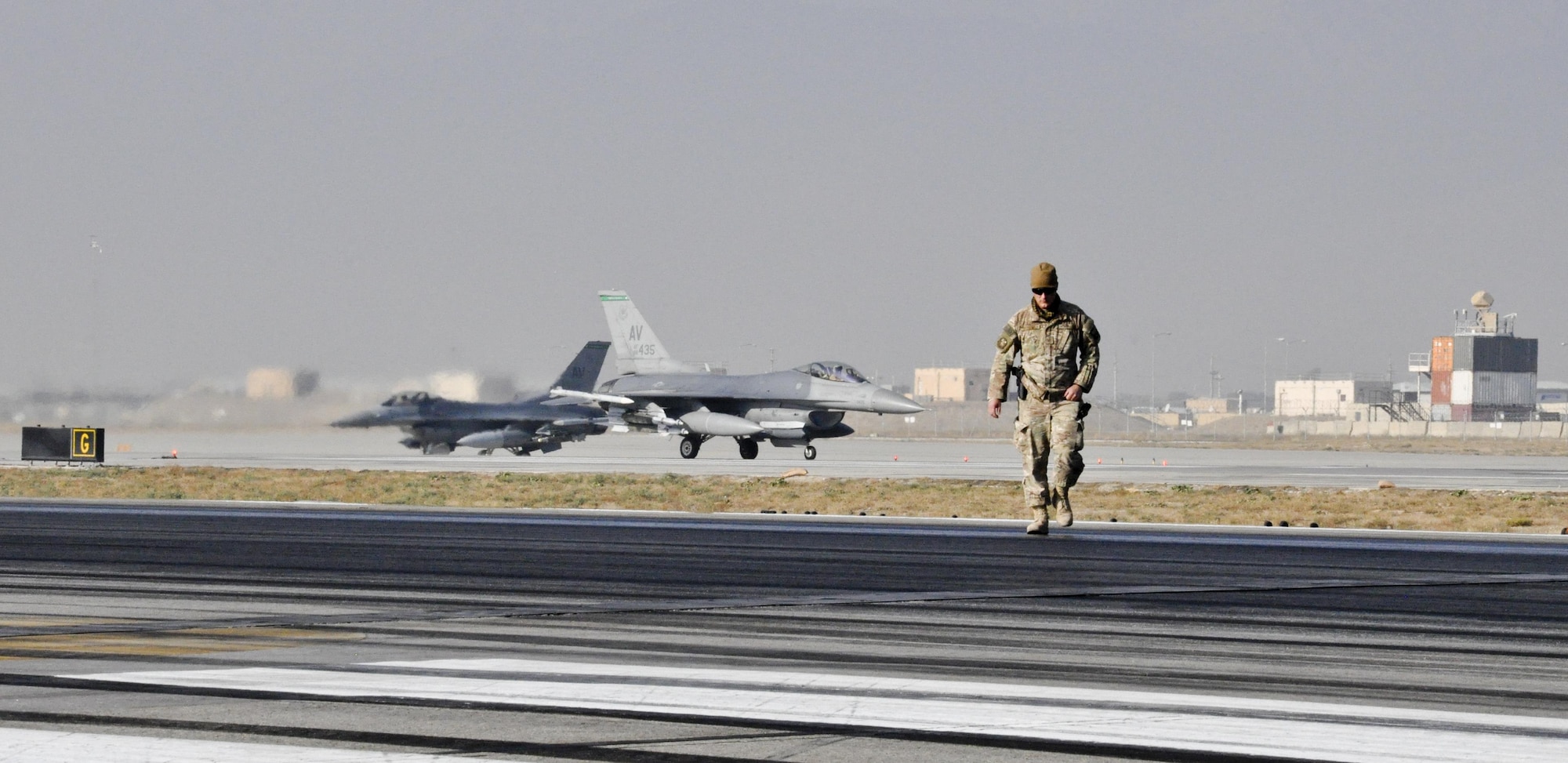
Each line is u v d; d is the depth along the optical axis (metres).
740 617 32.34
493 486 133.62
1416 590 37.06
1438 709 22.31
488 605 34.34
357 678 24.78
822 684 24.38
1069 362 55.72
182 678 24.77
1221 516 96.31
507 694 23.45
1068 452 55.53
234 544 50.41
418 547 49.44
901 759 19.16
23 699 22.81
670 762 18.94
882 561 44.72
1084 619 32.09
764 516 65.94
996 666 26.16
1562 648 28.17
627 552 47.47
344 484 136.00
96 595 36.34
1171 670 25.70
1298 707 22.39
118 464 195.12
